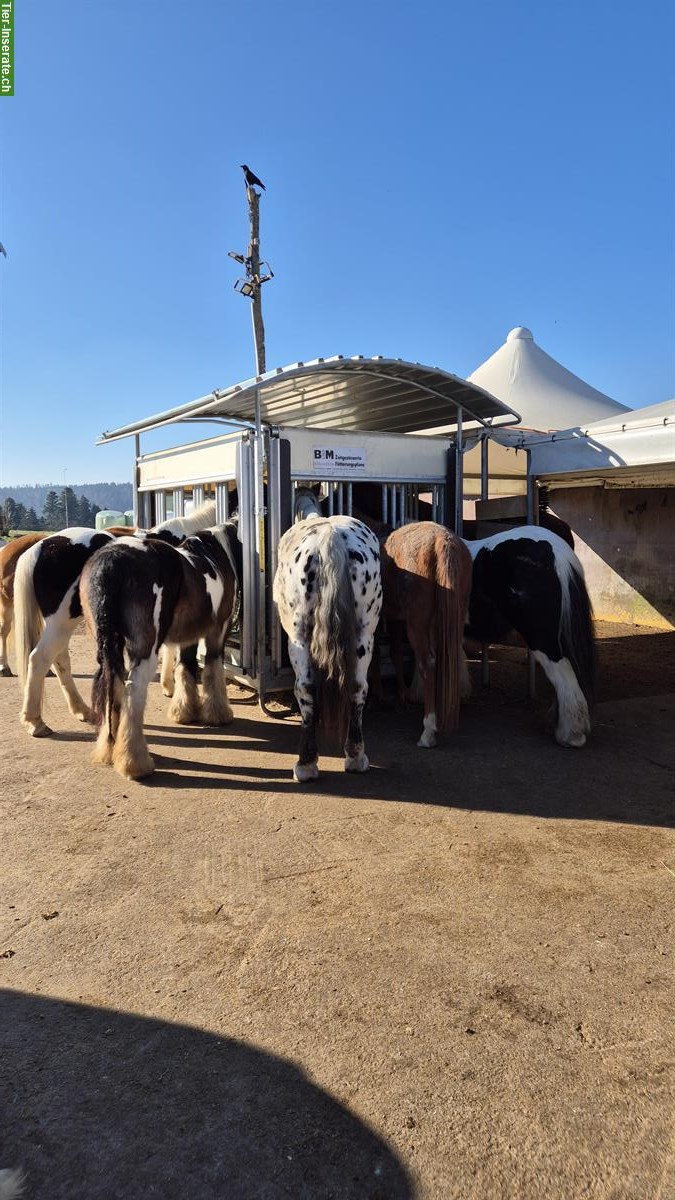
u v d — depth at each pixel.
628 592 11.51
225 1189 1.82
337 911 3.09
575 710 5.21
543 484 10.12
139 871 3.45
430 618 5.00
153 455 8.26
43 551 5.41
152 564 4.65
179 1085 2.14
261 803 4.26
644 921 2.99
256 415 5.84
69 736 5.62
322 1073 2.19
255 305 14.23
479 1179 1.84
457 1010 2.46
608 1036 2.34
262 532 6.03
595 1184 1.82
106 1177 1.85
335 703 4.39
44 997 2.54
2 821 4.03
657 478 9.61
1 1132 1.98
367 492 7.21
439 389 6.84
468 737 5.51
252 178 13.66
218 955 2.78
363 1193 1.80
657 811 4.11
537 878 3.35
